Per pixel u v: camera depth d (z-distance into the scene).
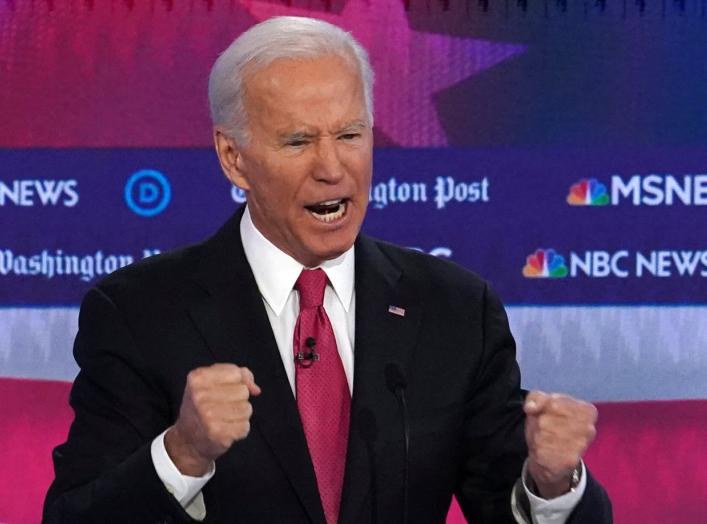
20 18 10.92
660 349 11.38
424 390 6.54
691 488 11.49
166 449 5.78
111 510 5.85
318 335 6.52
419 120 11.11
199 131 11.10
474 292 7.01
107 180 11.09
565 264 11.26
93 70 11.00
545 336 11.30
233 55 6.40
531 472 6.00
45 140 11.03
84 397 6.57
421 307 6.79
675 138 11.20
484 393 6.77
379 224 11.17
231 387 5.49
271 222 6.47
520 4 11.06
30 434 11.20
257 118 6.26
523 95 11.12
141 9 10.95
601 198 11.23
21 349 11.16
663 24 11.12
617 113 11.17
